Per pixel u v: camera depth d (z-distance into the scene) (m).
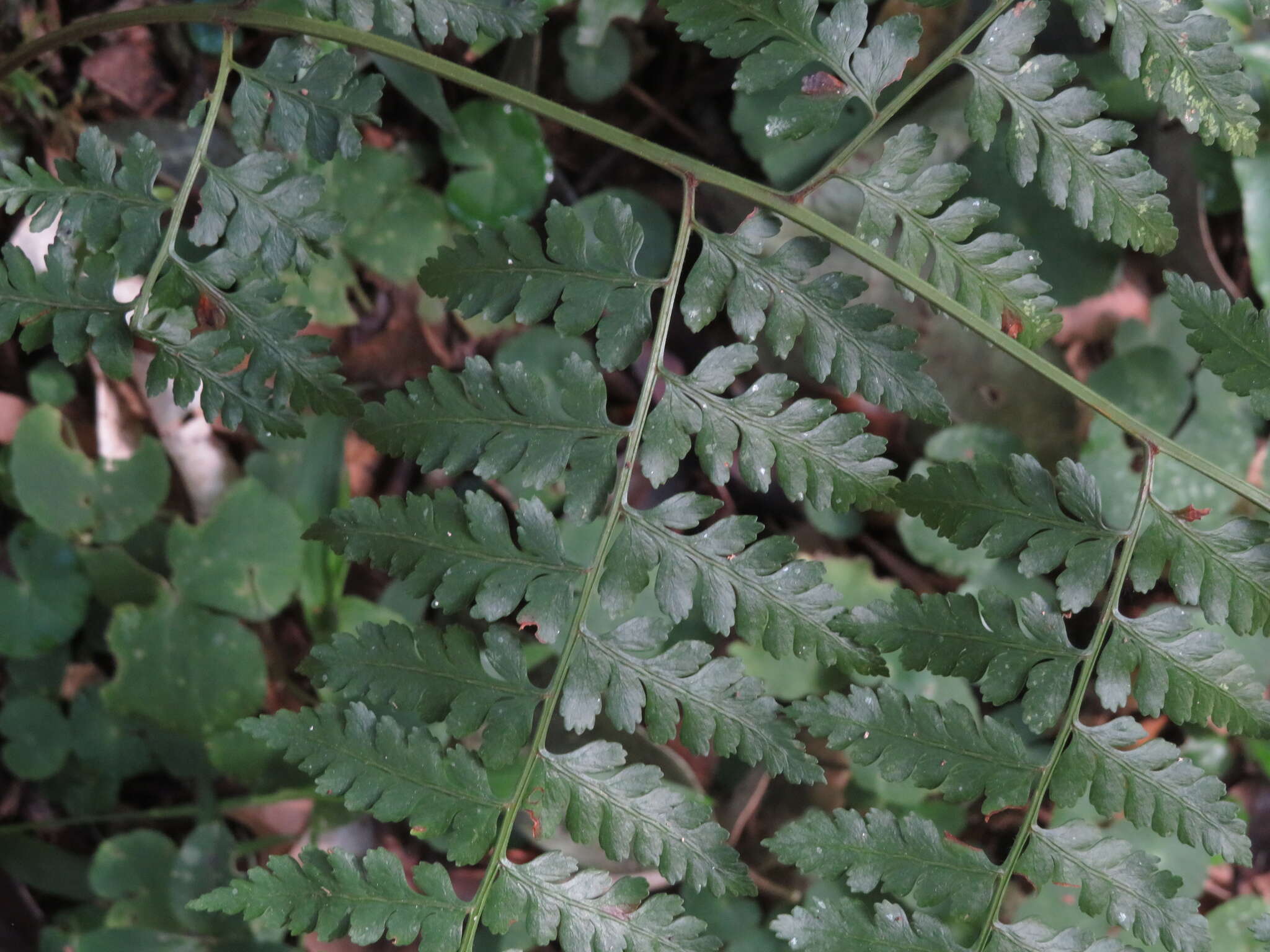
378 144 0.94
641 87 0.95
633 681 0.84
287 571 0.94
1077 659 0.84
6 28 0.92
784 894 0.94
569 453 0.84
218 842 0.93
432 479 0.95
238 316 0.84
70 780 0.94
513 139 0.93
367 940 0.83
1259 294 0.93
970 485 0.84
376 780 0.83
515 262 0.84
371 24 0.84
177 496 0.95
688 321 0.84
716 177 0.84
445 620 0.94
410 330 0.94
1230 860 0.84
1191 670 0.84
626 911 0.84
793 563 0.84
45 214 0.83
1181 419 0.94
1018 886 0.95
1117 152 0.84
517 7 0.84
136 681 0.93
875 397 0.84
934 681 0.94
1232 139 0.84
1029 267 0.84
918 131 0.84
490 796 0.84
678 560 0.84
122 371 0.83
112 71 0.93
